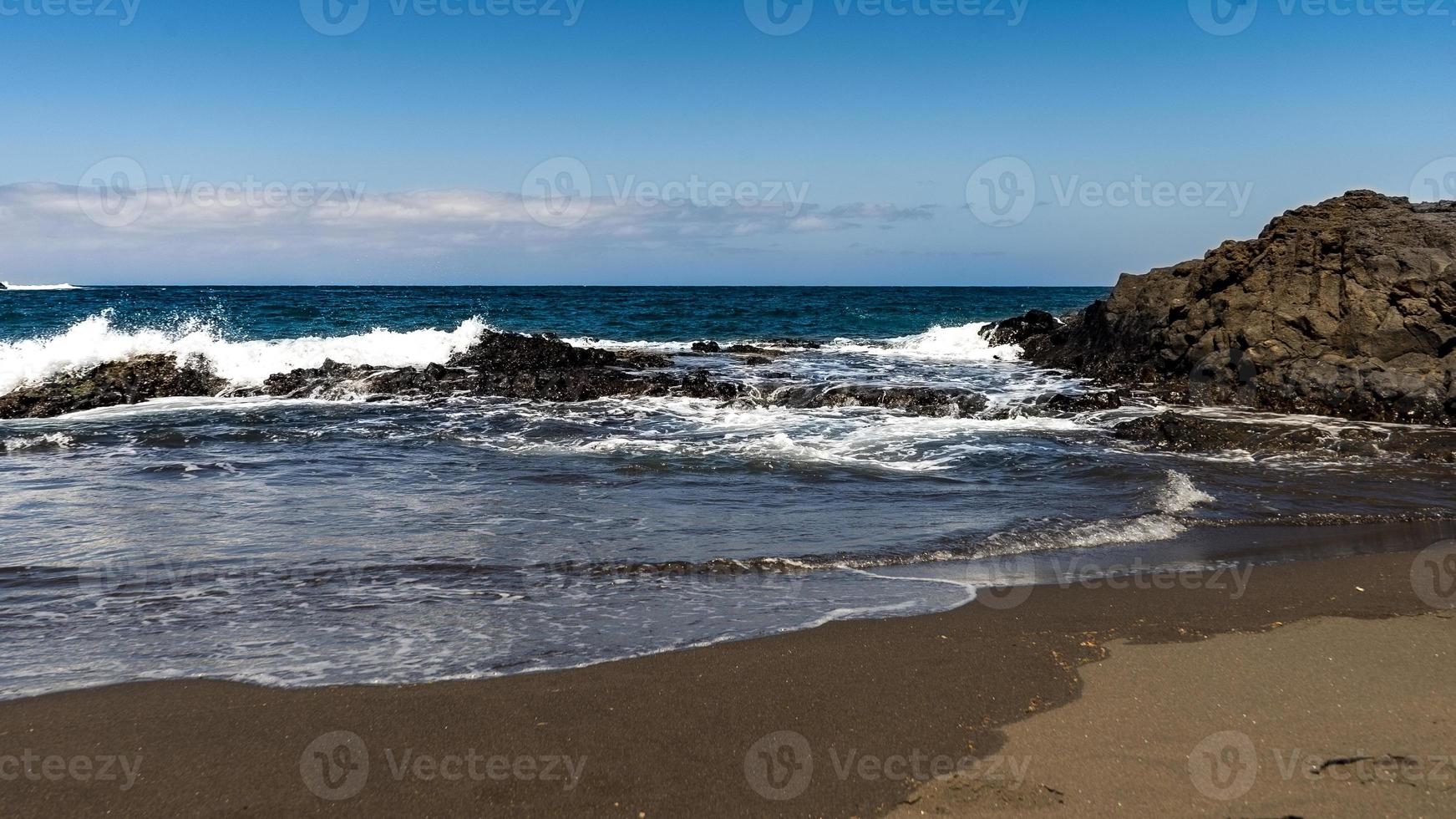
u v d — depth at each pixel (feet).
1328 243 49.57
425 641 17.70
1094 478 32.99
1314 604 19.90
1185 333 54.19
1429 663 16.62
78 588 20.86
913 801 12.18
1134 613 19.30
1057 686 15.62
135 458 36.14
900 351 79.46
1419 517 27.78
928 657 16.87
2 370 50.83
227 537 25.12
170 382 52.90
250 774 12.84
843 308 158.40
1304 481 32.73
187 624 18.60
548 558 23.16
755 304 174.09
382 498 29.78
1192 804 12.03
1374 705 14.89
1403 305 45.37
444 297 202.69
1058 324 78.54
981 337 80.94
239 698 15.15
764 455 37.09
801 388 51.52
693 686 15.61
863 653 17.06
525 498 29.89
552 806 12.07
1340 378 45.21
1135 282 62.69
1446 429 40.52
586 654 17.01
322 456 36.65
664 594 20.49
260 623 18.66
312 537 25.09
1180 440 39.60
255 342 62.95
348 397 52.24
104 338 54.03
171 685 15.64
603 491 30.89
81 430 41.55
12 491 30.40
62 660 16.72
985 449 37.93
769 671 16.21
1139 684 15.74
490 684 15.65
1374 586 21.24
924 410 48.21
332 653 17.08
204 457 36.42
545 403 50.34
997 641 17.65
